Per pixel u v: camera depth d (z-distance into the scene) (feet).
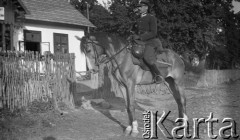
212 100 39.19
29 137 19.61
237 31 81.97
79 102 33.30
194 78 28.02
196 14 58.23
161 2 56.44
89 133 21.15
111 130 22.21
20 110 24.82
